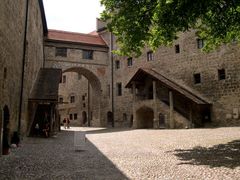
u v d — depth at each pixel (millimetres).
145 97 34438
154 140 19094
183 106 31031
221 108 28828
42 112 27312
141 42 14695
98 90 42438
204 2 11789
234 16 14023
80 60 40375
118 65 41094
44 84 27094
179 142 17188
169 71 34000
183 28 13930
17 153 13883
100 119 42000
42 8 31406
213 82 29688
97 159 12039
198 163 10336
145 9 13711
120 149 15117
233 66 28188
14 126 17828
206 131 23125
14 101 17547
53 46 38781
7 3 14422
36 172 9359
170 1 11219
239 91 27516
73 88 52438
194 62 31578
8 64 15164
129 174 8914
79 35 42469
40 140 21203
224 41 16922
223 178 7969
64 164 10875
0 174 8969
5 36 14125
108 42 42531
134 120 33562
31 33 24234
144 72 32969
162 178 8234
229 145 14602
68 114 53438
